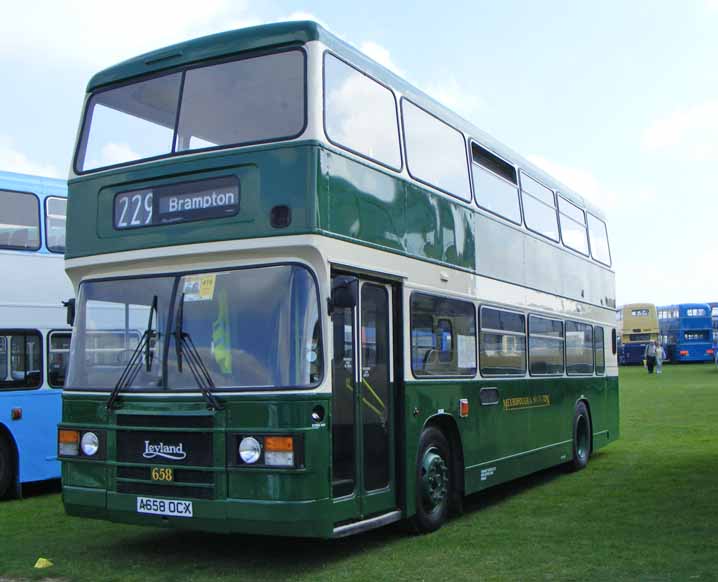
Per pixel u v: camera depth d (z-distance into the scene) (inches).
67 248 336.8
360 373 319.3
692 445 664.4
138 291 315.9
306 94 297.1
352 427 312.0
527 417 481.4
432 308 373.4
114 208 325.4
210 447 287.9
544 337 519.2
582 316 600.4
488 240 442.3
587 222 636.1
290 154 293.4
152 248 312.3
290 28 305.3
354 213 313.1
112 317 320.5
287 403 279.3
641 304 2511.1
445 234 391.5
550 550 326.0
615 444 689.6
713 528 360.8
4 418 474.0
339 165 305.7
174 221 310.0
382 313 339.0
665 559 307.4
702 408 983.0
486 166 452.1
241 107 307.4
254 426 282.7
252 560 318.0
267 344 287.1
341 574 293.0
